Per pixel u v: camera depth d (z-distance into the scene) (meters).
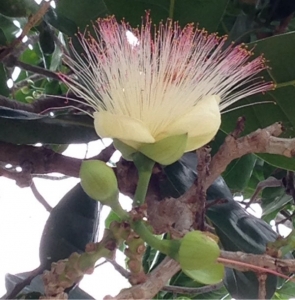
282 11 0.63
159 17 0.57
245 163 0.73
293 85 0.54
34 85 0.93
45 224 0.59
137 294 0.34
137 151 0.38
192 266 0.33
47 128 0.53
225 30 0.69
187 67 0.41
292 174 0.67
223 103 0.45
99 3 0.65
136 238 0.35
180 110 0.39
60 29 0.64
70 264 0.35
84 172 0.35
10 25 0.77
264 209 0.81
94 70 0.41
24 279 0.57
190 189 0.40
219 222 0.57
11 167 0.64
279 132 0.40
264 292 0.36
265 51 0.53
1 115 0.55
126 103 0.40
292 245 0.39
